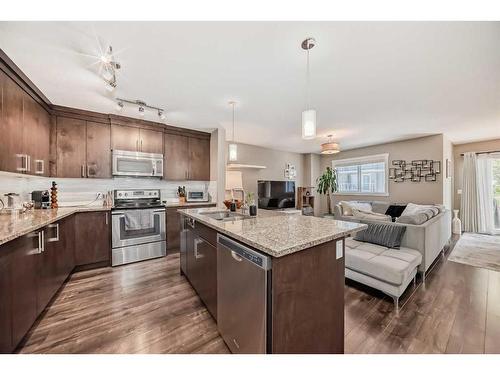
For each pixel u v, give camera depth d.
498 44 1.70
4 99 1.89
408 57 1.88
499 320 1.86
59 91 2.52
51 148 2.91
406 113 3.32
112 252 3.07
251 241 1.21
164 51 1.76
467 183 5.54
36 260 1.76
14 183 2.61
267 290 1.12
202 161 4.32
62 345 1.56
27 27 1.48
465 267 3.10
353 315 1.96
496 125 3.99
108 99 2.76
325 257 1.35
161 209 3.50
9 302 1.39
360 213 3.39
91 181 3.48
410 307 2.08
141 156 3.56
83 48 1.72
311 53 1.81
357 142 5.55
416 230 2.65
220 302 1.62
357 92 2.58
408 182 5.25
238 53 1.80
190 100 2.79
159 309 2.03
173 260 3.33
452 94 2.64
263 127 4.09
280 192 6.25
